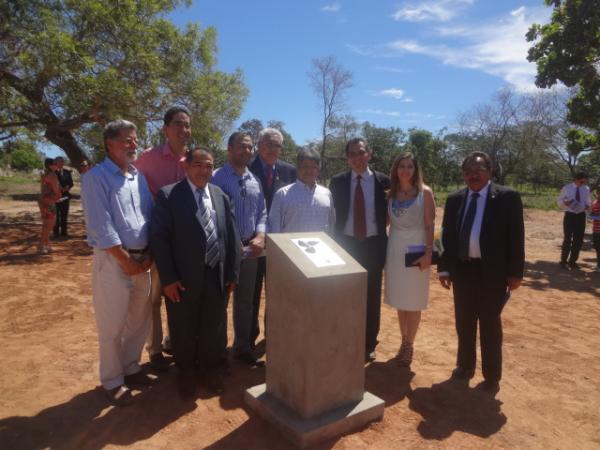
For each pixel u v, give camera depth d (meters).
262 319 5.71
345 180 4.49
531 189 45.41
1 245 10.46
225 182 4.12
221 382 3.69
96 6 11.41
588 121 11.94
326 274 3.01
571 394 3.93
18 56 10.94
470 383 4.04
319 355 3.04
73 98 11.15
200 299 3.63
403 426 3.29
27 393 3.57
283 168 4.79
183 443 2.99
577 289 7.83
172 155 3.95
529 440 3.20
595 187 20.95
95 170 3.29
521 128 34.88
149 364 4.14
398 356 4.48
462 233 3.87
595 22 10.53
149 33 12.26
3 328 5.00
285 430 3.06
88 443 2.96
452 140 43.16
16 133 13.68
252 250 4.03
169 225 3.46
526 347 5.01
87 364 4.11
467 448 3.06
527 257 11.05
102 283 3.36
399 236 4.25
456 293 4.02
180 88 13.81
